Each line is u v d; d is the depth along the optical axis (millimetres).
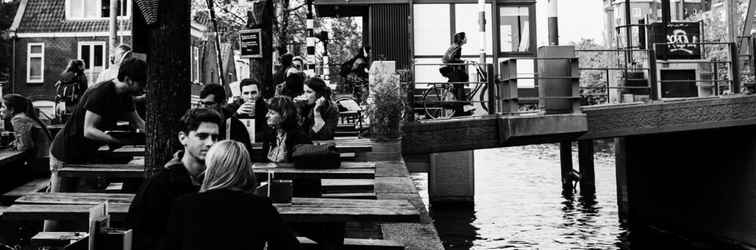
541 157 51250
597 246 18328
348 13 21031
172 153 4117
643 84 18141
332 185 7012
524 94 19078
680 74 17719
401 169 9930
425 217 6496
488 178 35031
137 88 5836
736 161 17844
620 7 26484
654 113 15039
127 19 30078
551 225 21031
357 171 5488
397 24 19141
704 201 19359
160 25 4102
